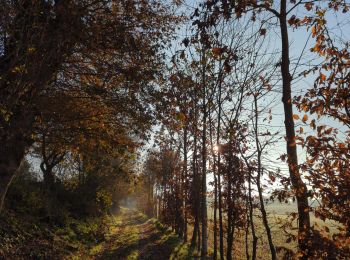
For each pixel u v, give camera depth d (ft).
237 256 83.25
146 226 162.40
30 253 49.39
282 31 32.58
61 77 46.70
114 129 52.01
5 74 28.32
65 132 48.29
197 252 77.41
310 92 24.47
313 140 23.39
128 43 45.96
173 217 122.52
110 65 46.52
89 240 78.95
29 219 65.16
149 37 48.80
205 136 59.16
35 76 31.01
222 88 52.29
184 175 91.25
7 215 59.52
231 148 49.88
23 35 29.50
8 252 45.96
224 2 26.02
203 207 64.64
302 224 26.76
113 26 45.03
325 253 23.45
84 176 112.47
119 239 97.35
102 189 101.19
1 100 29.55
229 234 51.19
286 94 31.86
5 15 28.35
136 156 56.49
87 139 50.90
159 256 70.59
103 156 55.42
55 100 43.55
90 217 106.52
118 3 46.65
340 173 23.21
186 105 50.34
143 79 46.39
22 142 41.06
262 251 93.81
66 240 67.62
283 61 32.35
